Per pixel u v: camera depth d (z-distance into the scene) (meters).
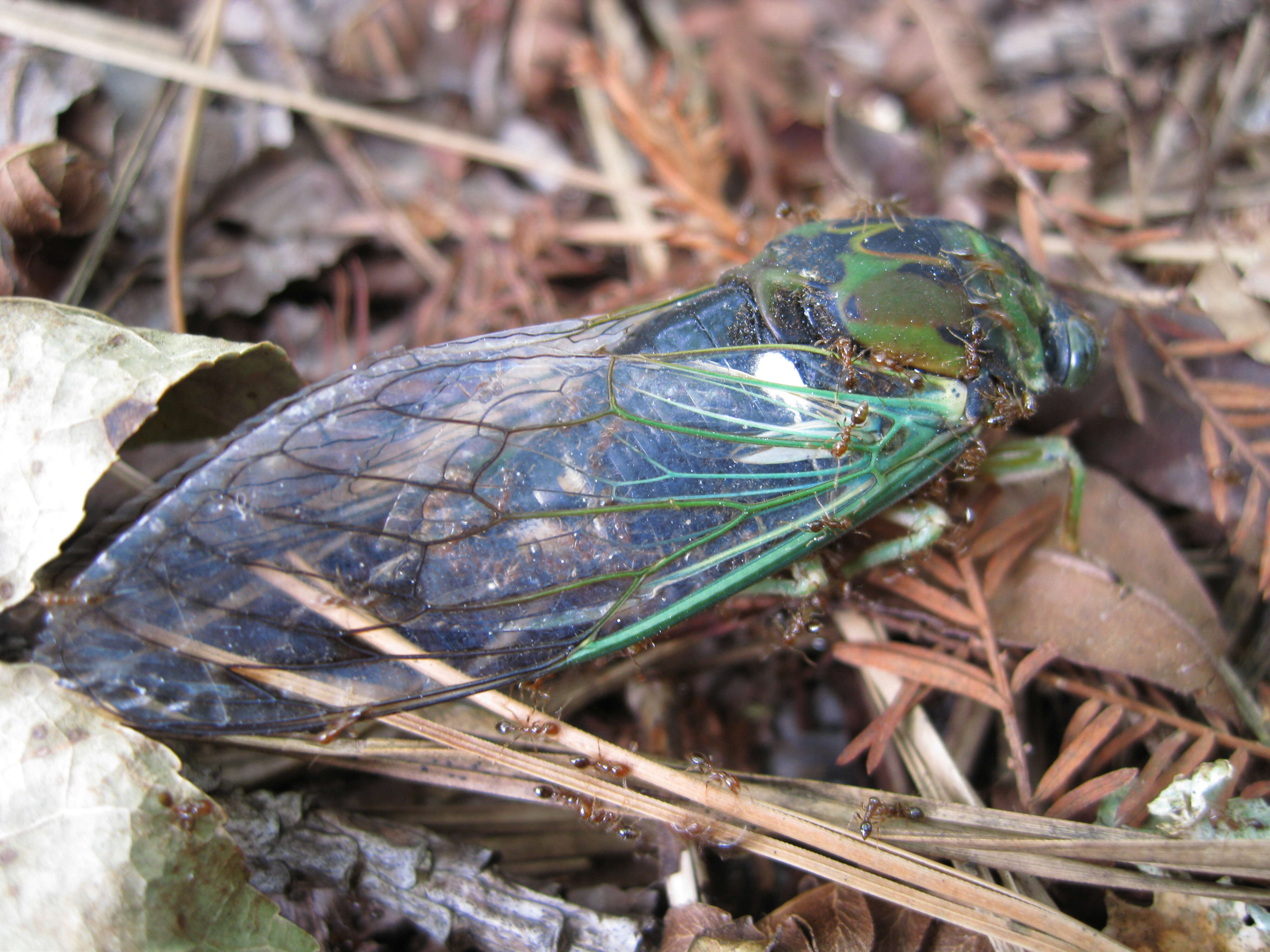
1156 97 0.08
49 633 0.05
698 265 0.08
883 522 0.06
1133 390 0.07
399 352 0.05
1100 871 0.05
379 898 0.05
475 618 0.05
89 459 0.05
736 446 0.06
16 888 0.05
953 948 0.05
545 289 0.08
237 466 0.05
